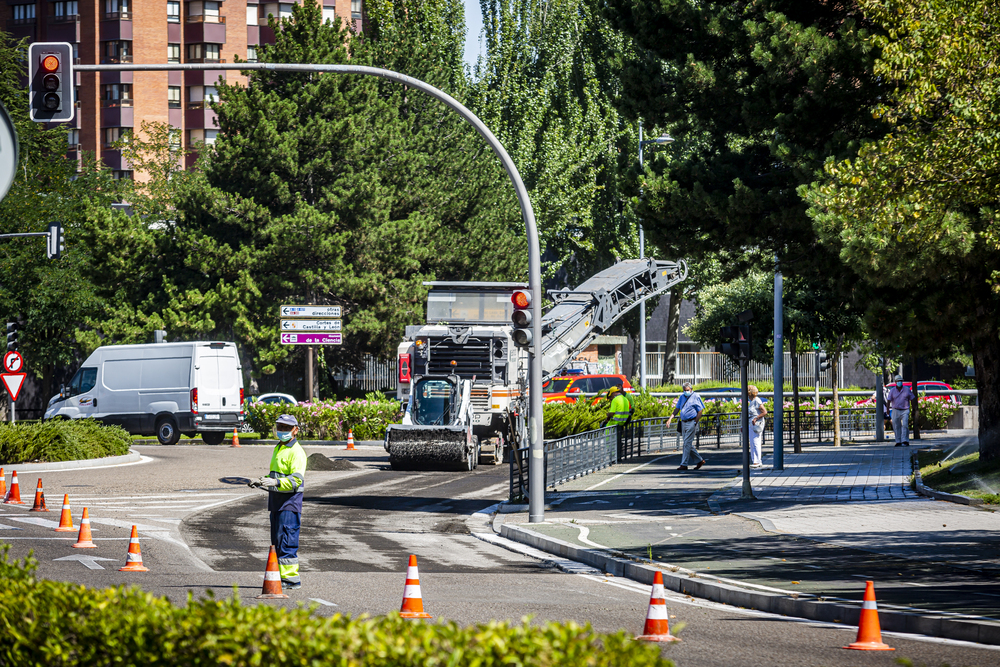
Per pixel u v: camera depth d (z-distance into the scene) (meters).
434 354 79.81
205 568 34.19
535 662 11.91
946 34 35.56
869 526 41.31
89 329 122.62
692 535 40.97
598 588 31.84
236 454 82.38
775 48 52.09
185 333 112.94
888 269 42.56
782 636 24.23
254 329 114.06
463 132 139.75
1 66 123.06
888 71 37.25
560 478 63.28
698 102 58.88
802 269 58.34
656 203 57.53
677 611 27.70
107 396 93.81
